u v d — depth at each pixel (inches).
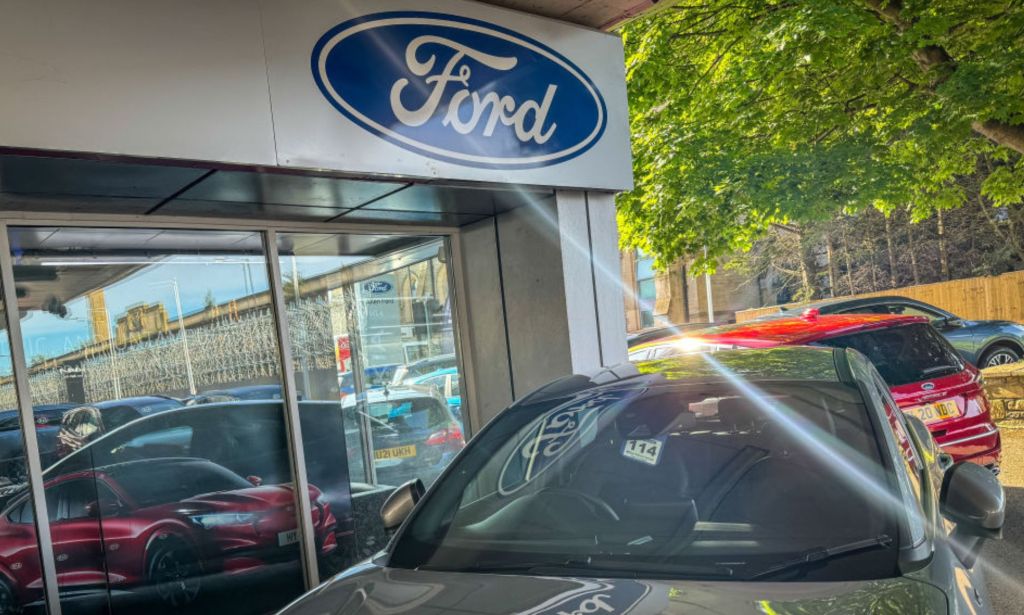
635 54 528.4
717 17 513.0
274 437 209.2
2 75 132.5
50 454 171.5
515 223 237.8
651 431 114.9
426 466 241.6
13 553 165.6
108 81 142.9
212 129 155.2
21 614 165.3
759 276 1312.7
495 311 246.5
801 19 420.2
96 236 182.9
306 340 219.3
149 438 186.5
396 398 236.7
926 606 75.8
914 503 95.9
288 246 217.9
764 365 128.3
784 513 94.9
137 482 183.6
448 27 197.6
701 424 113.3
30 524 168.2
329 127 173.3
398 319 239.8
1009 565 202.1
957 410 239.0
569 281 227.5
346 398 225.8
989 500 94.7
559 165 220.7
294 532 210.4
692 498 100.7
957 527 105.9
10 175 145.6
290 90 167.5
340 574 105.1
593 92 231.3
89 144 140.2
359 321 231.3
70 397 175.3
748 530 93.4
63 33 138.5
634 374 135.2
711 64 545.3
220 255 203.3
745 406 114.6
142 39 147.3
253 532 201.9
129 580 179.8
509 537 102.3
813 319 280.2
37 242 173.6
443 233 250.7
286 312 214.7
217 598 194.2
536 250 232.5
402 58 187.9
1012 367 422.9
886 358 246.2
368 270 234.4
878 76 434.9
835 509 93.7
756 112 487.5
